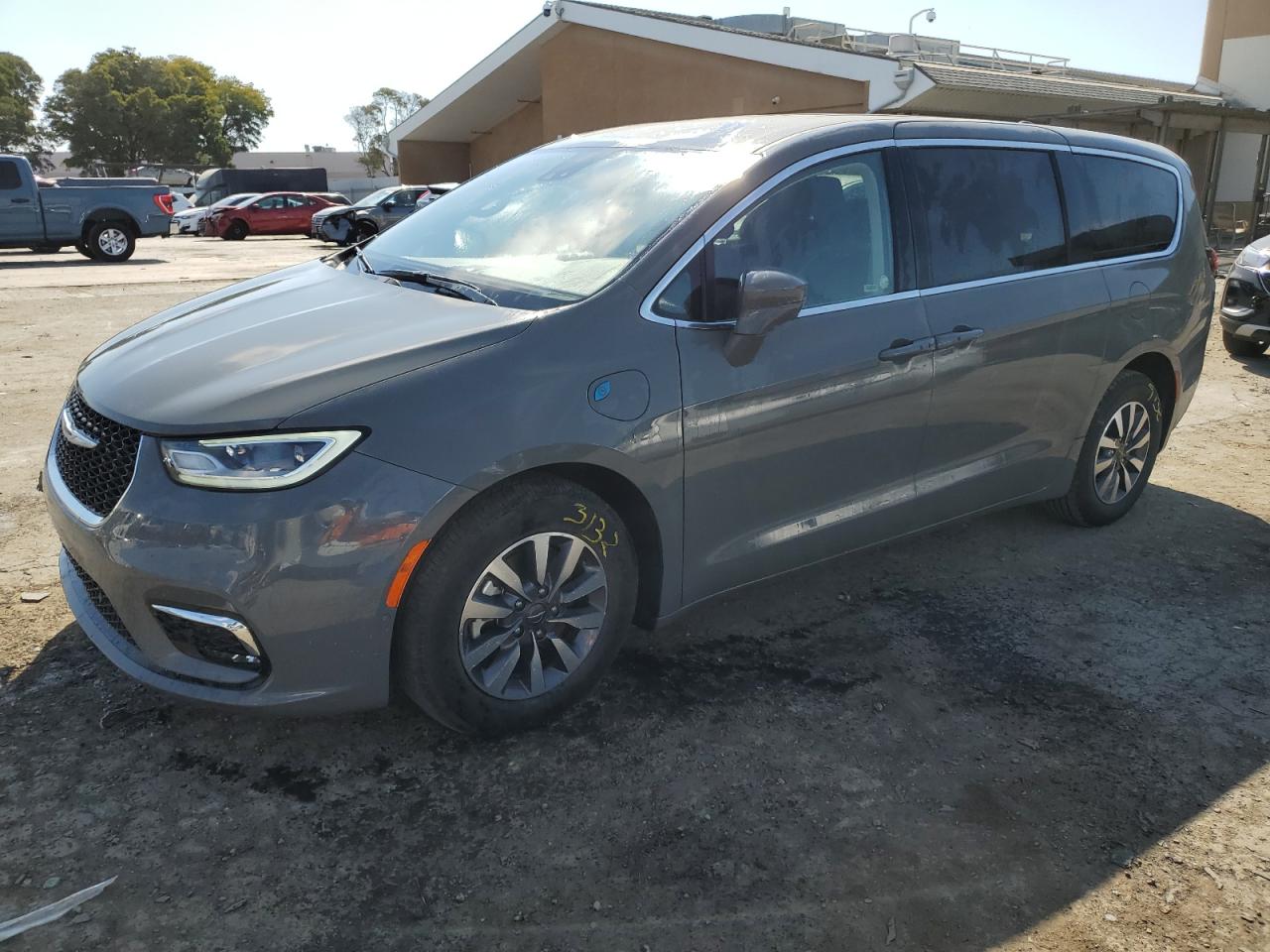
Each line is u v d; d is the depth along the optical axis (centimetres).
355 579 235
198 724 281
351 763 268
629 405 268
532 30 2173
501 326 263
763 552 315
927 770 274
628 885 228
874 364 321
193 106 7888
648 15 1970
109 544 240
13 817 241
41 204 1750
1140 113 1825
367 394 240
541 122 2659
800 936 215
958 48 2180
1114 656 339
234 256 2080
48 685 296
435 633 251
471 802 254
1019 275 370
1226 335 824
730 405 289
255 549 229
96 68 7662
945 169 353
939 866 238
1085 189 400
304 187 3922
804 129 327
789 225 309
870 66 1639
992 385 363
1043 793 265
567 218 323
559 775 265
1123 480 450
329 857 233
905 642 345
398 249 358
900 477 347
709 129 348
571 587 277
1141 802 263
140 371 269
